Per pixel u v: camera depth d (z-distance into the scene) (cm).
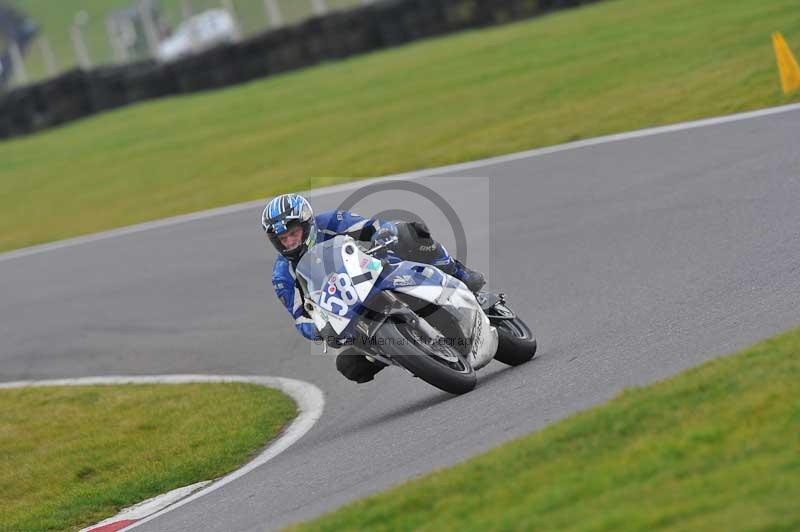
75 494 2658
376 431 2406
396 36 10125
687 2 8056
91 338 4322
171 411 3234
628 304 2944
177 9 13800
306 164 6569
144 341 4122
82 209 7381
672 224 3525
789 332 1986
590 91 6134
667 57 6359
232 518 2044
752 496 1266
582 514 1358
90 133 10519
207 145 8306
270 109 8950
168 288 4703
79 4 17688
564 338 2831
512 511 1438
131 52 12962
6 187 9150
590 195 4169
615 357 2370
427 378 2369
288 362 3528
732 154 4066
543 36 8369
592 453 1609
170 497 2500
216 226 5622
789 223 3136
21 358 4306
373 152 6262
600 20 8344
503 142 5522
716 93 5125
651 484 1405
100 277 5234
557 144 5141
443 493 1605
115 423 3216
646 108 5288
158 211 6538
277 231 2375
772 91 4819
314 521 1655
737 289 2686
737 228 3266
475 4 9781
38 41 15500
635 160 4431
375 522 1567
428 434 2177
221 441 2859
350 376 2545
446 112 6788
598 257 3475
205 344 3906
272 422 2961
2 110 11638
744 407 1598
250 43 10712
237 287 4459
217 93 10738
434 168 5356
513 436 1906
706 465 1424
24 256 6269
